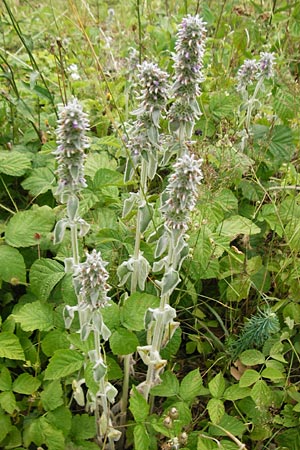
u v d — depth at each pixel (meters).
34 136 1.80
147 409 1.09
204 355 1.41
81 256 1.38
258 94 1.98
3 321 1.41
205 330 1.49
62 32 2.59
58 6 2.90
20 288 1.47
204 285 1.55
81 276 0.94
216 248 1.40
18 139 1.87
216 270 1.39
